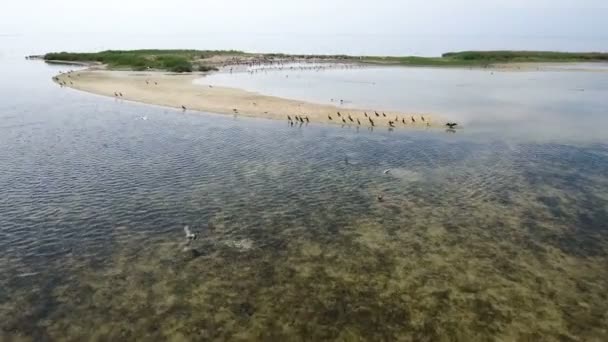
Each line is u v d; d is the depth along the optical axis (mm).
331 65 129875
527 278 20672
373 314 18094
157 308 18391
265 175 34094
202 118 54031
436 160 38062
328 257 22406
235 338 16719
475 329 17266
